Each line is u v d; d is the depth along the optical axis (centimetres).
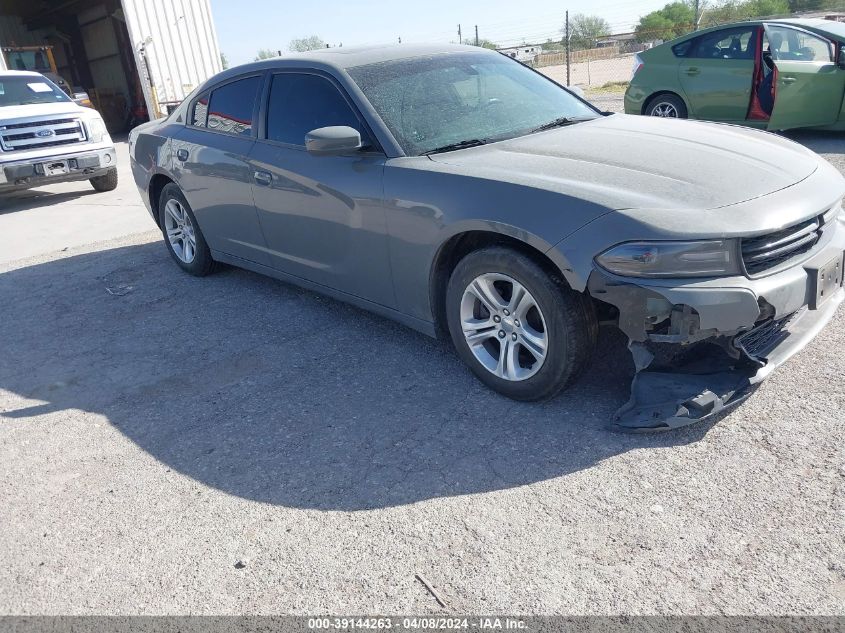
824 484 252
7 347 466
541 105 414
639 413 293
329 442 315
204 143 490
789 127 831
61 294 566
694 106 891
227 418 345
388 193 349
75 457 325
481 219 307
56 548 263
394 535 251
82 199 1020
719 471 266
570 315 294
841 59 809
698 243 263
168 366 412
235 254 507
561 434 300
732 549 228
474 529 250
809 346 353
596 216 276
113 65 2302
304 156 402
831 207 306
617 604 212
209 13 1977
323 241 405
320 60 414
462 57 434
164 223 581
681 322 266
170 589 236
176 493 290
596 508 254
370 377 371
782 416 295
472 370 346
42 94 1041
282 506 274
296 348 418
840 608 202
